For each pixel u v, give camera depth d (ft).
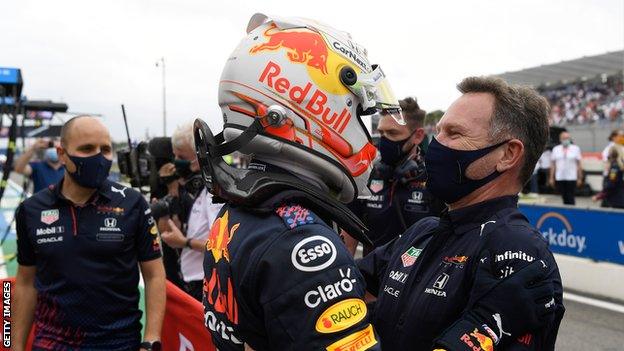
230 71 3.79
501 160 4.24
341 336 3.02
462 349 3.52
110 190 7.61
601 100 58.90
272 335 3.11
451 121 4.33
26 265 7.59
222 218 3.80
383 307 4.53
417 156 10.10
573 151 38.58
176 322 8.27
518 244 3.79
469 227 4.19
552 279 3.73
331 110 3.60
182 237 9.88
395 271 4.65
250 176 3.52
